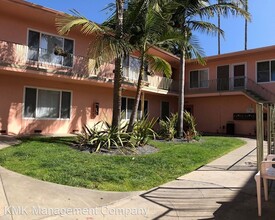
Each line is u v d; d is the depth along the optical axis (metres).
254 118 21.80
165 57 22.98
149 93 22.72
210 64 24.44
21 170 6.89
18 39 14.28
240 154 11.25
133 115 11.86
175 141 14.52
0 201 4.94
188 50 16.55
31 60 14.40
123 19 11.66
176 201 5.49
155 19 11.42
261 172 5.09
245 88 22.25
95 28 10.28
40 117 15.55
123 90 20.36
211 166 8.84
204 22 16.30
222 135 21.16
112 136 10.62
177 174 7.67
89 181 6.41
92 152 9.65
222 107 23.84
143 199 5.56
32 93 15.23
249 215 4.81
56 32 15.80
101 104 18.88
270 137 7.32
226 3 15.96
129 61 19.19
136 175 7.12
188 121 17.44
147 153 10.27
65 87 16.81
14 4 12.98
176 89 24.69
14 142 11.18
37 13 14.02
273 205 5.29
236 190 6.25
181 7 15.87
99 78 16.80
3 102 14.05
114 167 7.71
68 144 11.10
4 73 13.88
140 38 11.88
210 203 5.39
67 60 15.89
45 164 7.46
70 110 17.05
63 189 5.79
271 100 20.66
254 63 22.00
